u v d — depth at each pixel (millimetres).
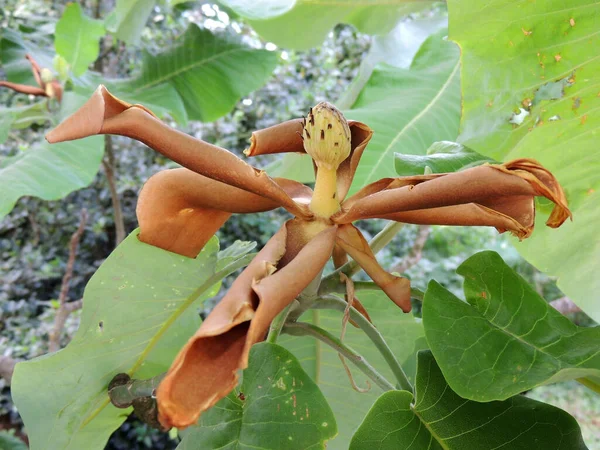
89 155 703
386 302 498
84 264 1730
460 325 320
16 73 912
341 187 285
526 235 247
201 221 282
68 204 1723
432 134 535
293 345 502
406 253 1832
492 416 317
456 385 298
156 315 380
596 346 317
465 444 312
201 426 306
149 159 1749
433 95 559
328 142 260
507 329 333
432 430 317
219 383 189
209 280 375
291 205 256
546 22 382
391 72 580
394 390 322
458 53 583
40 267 1658
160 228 275
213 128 1688
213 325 190
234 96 962
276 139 292
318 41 715
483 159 397
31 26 1079
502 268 353
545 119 419
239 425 302
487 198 229
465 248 1944
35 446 360
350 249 274
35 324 1573
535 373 301
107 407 386
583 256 446
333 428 292
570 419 311
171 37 1652
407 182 269
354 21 710
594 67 394
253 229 1734
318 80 1814
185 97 960
